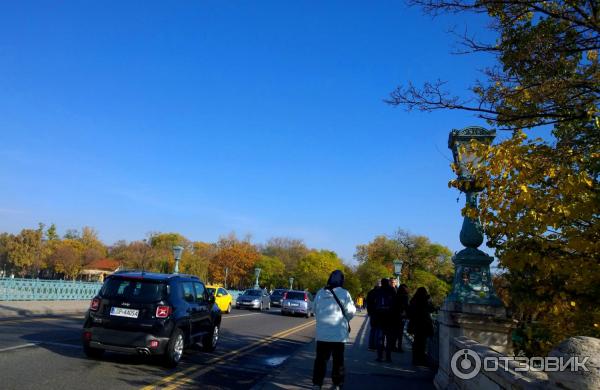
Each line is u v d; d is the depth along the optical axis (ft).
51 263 285.64
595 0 18.10
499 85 20.71
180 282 32.09
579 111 19.10
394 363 35.27
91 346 28.14
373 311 38.68
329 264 282.56
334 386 22.04
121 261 267.18
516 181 17.34
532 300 19.90
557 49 18.80
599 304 17.85
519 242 18.26
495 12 19.79
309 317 98.22
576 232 16.81
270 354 38.63
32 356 27.61
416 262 184.44
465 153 19.90
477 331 22.29
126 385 22.98
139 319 28.14
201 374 27.81
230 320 71.05
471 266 24.59
